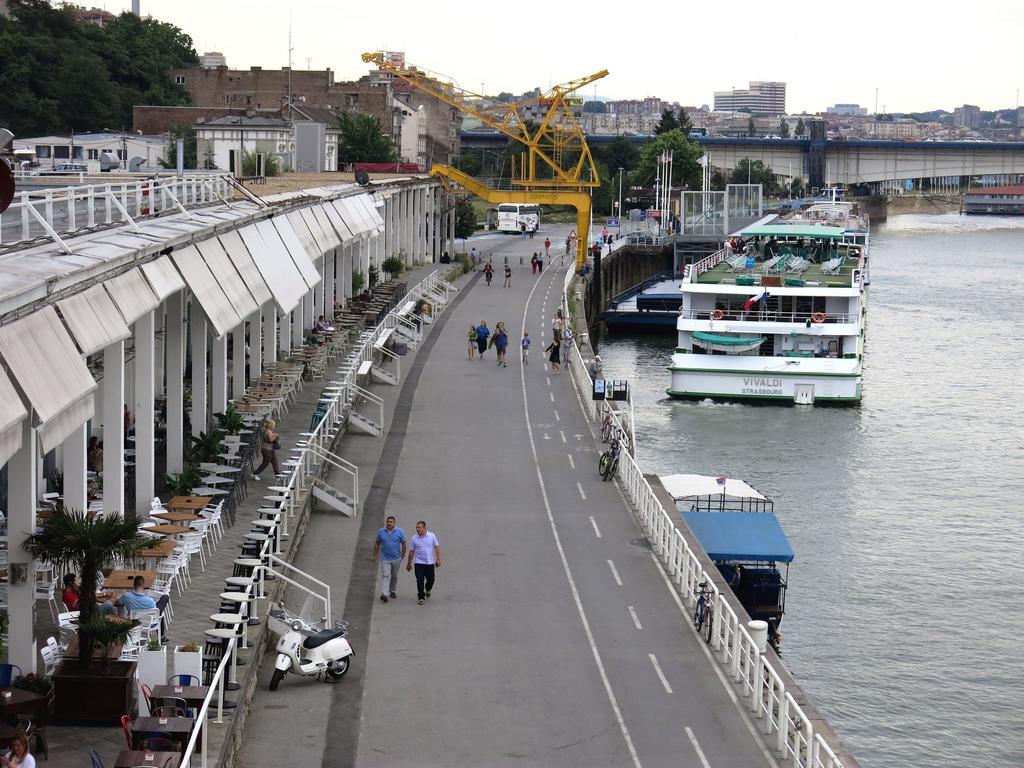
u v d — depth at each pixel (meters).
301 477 52.03
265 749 31.17
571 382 84.12
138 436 42.44
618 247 184.88
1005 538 68.81
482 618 41.00
